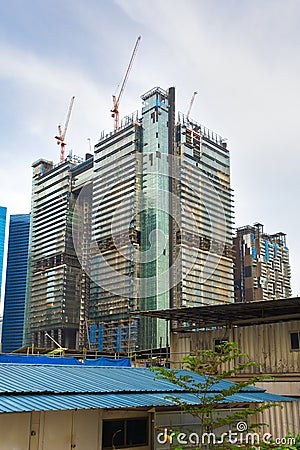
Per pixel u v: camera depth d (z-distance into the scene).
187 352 21.36
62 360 17.97
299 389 19.33
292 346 20.08
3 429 10.70
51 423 11.58
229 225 88.50
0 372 13.17
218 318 24.03
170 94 84.94
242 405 15.88
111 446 12.85
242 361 21.25
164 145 80.25
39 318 99.12
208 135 88.81
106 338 79.12
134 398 12.14
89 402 11.02
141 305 71.75
